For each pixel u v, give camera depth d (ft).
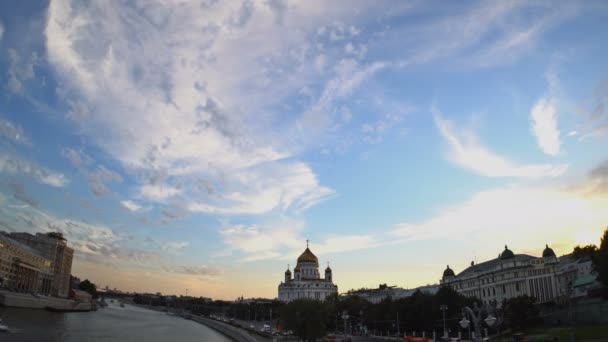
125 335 582.35
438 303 568.41
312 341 491.72
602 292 424.87
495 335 482.28
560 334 354.13
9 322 547.90
